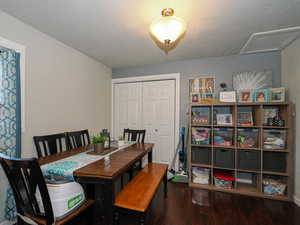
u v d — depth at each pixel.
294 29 1.80
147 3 1.41
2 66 1.47
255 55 2.58
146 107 3.38
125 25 1.80
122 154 1.77
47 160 1.54
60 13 1.57
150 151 2.30
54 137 1.97
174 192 2.29
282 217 1.75
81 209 1.27
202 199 2.10
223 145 2.34
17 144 1.59
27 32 1.77
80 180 1.25
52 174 1.29
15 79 1.57
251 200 2.08
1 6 1.45
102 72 3.22
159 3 1.41
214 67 2.80
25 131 1.77
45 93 2.01
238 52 2.55
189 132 2.51
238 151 2.27
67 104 2.37
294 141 2.07
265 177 2.30
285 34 1.93
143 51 2.57
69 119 2.41
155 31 1.46
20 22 1.70
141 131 2.65
